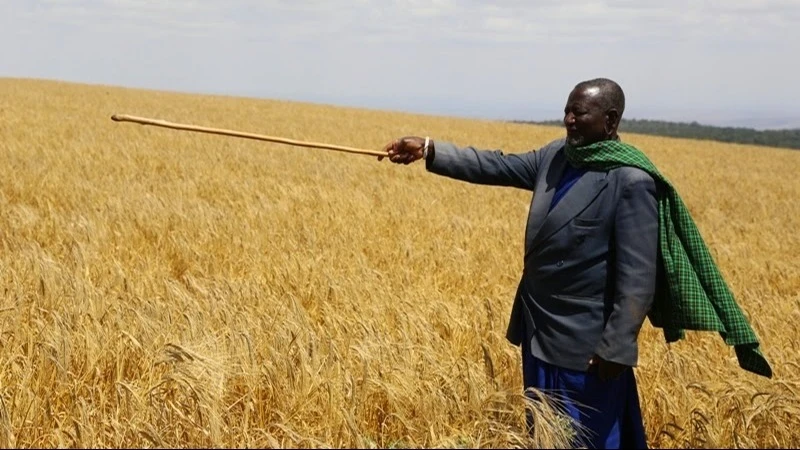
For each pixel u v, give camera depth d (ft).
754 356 13.60
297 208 45.65
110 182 52.29
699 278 13.51
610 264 13.43
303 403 16.24
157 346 18.30
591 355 13.51
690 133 370.73
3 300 21.04
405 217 45.01
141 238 33.86
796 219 65.36
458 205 55.47
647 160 13.37
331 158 80.12
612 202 13.20
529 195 64.08
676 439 17.06
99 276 26.78
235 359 17.43
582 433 13.64
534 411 13.24
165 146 79.66
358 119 169.78
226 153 77.10
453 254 34.14
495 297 27.40
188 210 39.73
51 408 16.10
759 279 35.88
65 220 35.78
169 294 22.66
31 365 17.11
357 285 25.75
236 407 16.80
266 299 23.68
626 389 14.02
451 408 15.94
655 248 13.20
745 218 64.39
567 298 13.66
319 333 20.68
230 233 35.37
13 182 47.52
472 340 21.74
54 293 21.79
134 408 15.40
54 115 113.60
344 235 37.76
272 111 174.81
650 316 14.15
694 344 23.62
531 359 14.33
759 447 16.55
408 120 183.93
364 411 16.72
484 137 152.97
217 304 21.48
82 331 18.56
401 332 20.52
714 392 17.70
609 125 13.47
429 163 15.08
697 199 76.07
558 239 13.57
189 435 15.15
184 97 205.57
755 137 358.23
